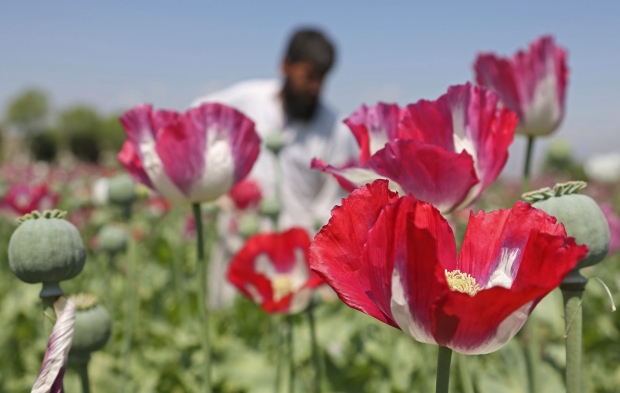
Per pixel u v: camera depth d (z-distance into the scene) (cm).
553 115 192
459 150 123
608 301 351
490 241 98
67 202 674
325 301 358
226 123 167
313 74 439
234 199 406
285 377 276
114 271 471
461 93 122
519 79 191
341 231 92
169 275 564
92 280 459
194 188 167
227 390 314
